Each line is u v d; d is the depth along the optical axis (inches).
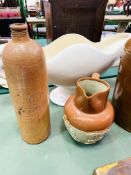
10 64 11.4
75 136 15.3
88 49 16.7
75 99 15.0
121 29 70.9
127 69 15.0
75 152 15.8
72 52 16.2
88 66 18.2
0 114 19.9
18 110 14.0
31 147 16.2
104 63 19.2
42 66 12.5
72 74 18.2
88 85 15.4
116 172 12.5
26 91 12.5
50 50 21.7
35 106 13.6
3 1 59.7
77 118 14.0
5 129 18.0
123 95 16.3
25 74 11.7
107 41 22.9
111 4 93.7
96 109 13.8
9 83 12.7
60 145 16.5
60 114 20.3
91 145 16.5
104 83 14.8
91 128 13.8
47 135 16.9
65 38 22.3
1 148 16.0
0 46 17.7
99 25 29.5
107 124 14.3
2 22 42.9
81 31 29.3
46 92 14.2
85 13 27.6
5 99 22.2
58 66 16.8
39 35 66.6
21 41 11.5
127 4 78.8
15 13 45.0
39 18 70.4
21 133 16.3
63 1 26.0
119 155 15.6
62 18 27.6
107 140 17.1
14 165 14.6
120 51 19.9
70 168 14.5
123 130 18.2
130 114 16.5
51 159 15.2
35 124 14.7
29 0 102.0
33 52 11.5
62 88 22.2
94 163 14.9
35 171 14.2
